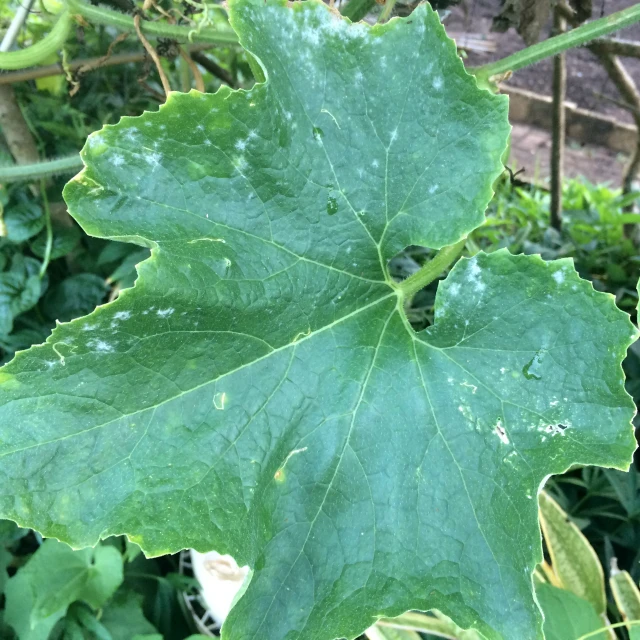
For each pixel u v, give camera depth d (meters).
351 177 0.26
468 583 0.26
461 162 0.26
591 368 0.26
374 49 0.25
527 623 0.25
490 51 0.88
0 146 0.54
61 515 0.23
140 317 0.23
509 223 0.76
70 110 0.56
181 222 0.24
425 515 0.27
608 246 0.71
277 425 0.26
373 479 0.27
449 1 0.42
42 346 0.22
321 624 0.26
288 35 0.25
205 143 0.24
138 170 0.24
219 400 0.25
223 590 0.49
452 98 0.26
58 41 0.36
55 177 0.54
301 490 0.27
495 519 0.27
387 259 0.28
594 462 0.25
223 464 0.25
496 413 0.27
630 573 0.50
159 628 0.53
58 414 0.23
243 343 0.26
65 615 0.49
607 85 1.21
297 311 0.27
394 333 0.29
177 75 0.63
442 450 0.27
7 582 0.50
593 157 1.21
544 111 1.25
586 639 0.38
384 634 0.44
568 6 0.53
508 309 0.27
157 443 0.24
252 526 0.25
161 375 0.24
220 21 0.37
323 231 0.27
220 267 0.25
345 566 0.26
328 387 0.27
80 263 0.59
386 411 0.28
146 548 0.23
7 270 0.55
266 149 0.25
